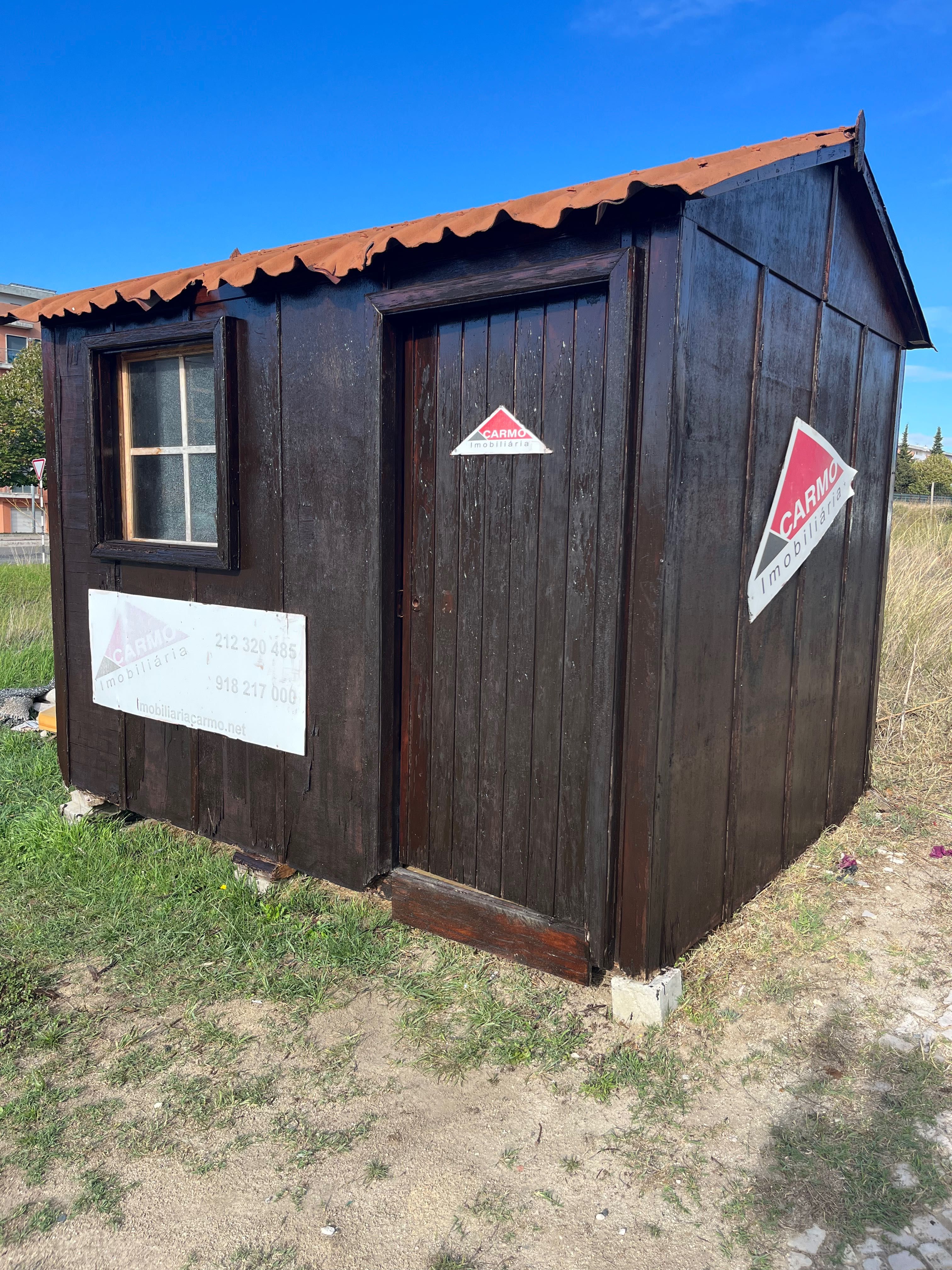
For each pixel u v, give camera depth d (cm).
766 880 367
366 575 326
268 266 320
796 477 344
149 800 424
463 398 307
